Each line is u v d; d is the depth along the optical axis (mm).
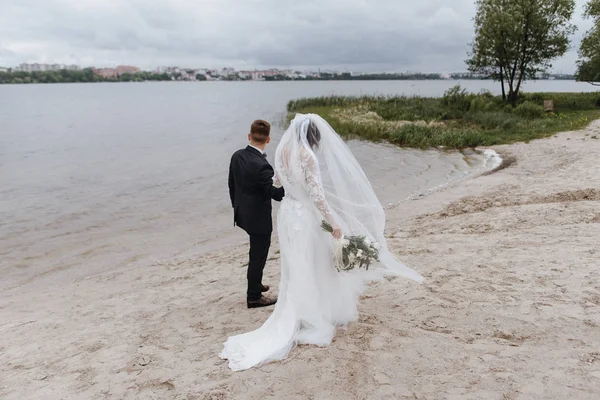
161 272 7215
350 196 3916
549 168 13281
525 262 5445
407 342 3721
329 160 3832
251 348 3701
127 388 3430
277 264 6789
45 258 8219
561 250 5754
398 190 12672
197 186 14141
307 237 3729
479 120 25672
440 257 6004
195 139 26891
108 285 6781
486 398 2941
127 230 9828
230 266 7074
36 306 6102
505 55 31891
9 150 22984
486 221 7953
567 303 4215
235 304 5074
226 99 85688
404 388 3115
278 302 3957
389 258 4066
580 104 32594
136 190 13695
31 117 46250
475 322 4023
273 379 3312
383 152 19500
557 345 3521
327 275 3871
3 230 9844
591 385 2977
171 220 10516
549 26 30562
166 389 3354
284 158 3705
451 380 3164
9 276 7422
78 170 17250
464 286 4855
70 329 5000
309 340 3740
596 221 7102
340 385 3195
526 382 3072
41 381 3717
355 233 3951
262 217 4324
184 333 4371
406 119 29062
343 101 39844
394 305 4516
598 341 3523
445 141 20969
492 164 15766
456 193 11273
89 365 3881
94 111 55562
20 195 13180
